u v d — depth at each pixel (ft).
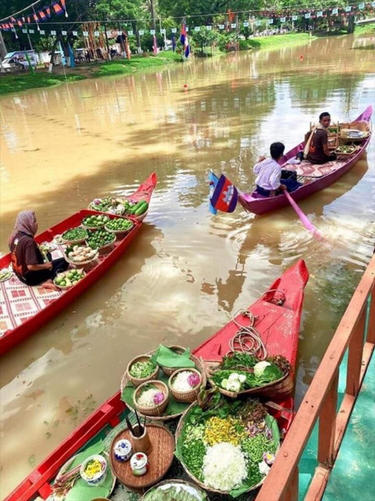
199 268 23.61
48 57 139.23
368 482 10.44
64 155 45.93
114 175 38.68
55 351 18.78
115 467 11.43
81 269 22.30
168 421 12.94
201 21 149.07
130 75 113.91
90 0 124.88
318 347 17.63
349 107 53.47
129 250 25.66
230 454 10.88
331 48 136.05
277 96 64.85
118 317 20.42
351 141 35.40
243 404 12.35
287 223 27.30
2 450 14.71
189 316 20.15
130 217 26.58
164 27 149.79
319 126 32.53
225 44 155.63
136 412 12.28
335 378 8.09
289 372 13.20
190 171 37.58
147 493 10.64
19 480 13.71
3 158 46.57
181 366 13.76
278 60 116.26
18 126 61.52
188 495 10.48
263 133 46.34
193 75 101.35
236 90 74.13
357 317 8.30
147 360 14.73
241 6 153.07
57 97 85.97
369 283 9.25
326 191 30.86
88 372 17.58
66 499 11.03
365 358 12.05
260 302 17.31
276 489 5.49
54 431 15.25
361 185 31.48
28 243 20.40
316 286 21.11
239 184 33.55
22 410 16.15
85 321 20.31
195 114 58.90
